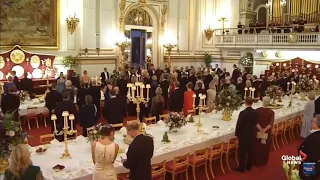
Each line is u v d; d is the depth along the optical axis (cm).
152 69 2084
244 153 904
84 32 2123
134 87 998
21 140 654
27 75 1742
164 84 1513
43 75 1936
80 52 2123
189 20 2728
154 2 2470
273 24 2531
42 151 738
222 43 2667
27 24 1912
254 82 1795
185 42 2711
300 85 1528
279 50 2453
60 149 768
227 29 2691
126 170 688
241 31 2647
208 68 2294
